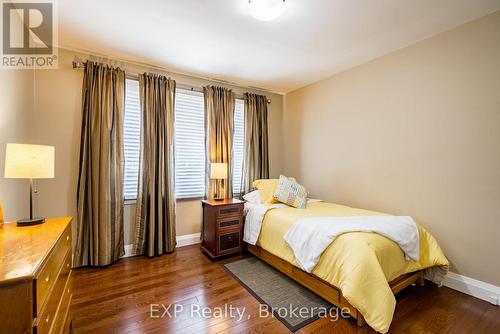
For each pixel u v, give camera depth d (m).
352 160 3.18
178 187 3.33
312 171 3.80
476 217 2.11
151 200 2.91
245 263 2.76
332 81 3.47
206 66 3.13
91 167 2.60
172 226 3.09
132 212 2.96
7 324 0.81
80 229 2.55
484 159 2.06
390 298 1.55
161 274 2.46
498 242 1.99
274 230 2.54
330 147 3.50
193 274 2.47
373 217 2.30
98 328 1.64
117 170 2.76
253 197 3.36
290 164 4.23
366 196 3.01
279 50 2.70
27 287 0.84
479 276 2.08
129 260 2.81
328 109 3.54
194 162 3.45
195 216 3.45
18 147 1.47
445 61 2.29
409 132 2.57
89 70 2.62
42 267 0.94
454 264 2.24
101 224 2.59
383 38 2.44
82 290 2.13
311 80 3.67
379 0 1.85
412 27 2.23
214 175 3.19
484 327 1.69
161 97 3.04
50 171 1.61
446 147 2.29
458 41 2.21
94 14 2.03
